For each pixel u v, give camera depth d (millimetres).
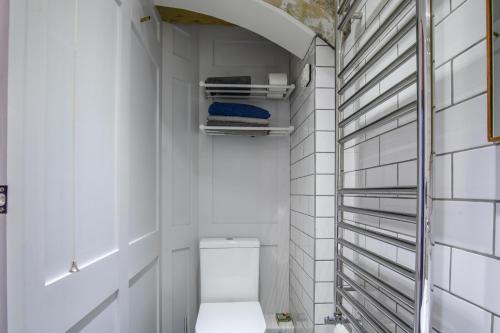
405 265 803
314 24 1371
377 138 969
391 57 881
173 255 1814
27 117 580
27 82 581
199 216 2025
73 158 754
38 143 609
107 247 939
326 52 1410
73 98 757
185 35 1939
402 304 709
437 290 666
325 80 1408
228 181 2047
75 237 756
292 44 1579
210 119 1816
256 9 1408
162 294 1714
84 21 813
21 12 564
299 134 1767
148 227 1432
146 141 1404
